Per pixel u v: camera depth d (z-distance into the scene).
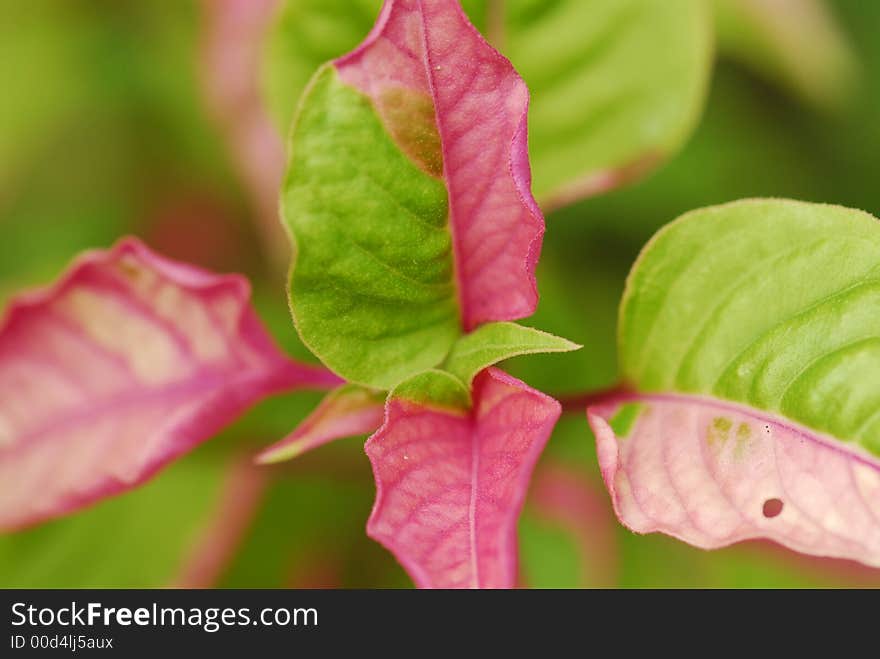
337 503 0.37
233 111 0.37
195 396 0.34
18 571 0.37
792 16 0.40
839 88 0.41
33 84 0.40
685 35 0.34
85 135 0.41
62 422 0.34
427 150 0.31
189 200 0.40
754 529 0.30
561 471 0.37
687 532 0.30
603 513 0.37
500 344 0.31
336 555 0.37
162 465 0.33
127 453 0.33
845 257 0.31
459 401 0.31
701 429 0.31
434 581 0.29
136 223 0.40
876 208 0.41
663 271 0.32
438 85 0.30
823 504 0.30
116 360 0.34
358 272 0.31
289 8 0.34
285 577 0.37
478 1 0.34
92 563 0.37
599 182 0.35
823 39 0.40
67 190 0.41
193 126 0.40
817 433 0.31
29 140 0.40
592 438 0.37
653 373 0.32
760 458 0.31
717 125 0.41
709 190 0.41
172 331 0.34
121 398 0.34
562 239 0.40
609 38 0.35
